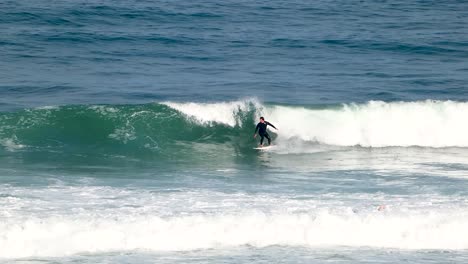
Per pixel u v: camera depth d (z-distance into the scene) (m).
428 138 119.44
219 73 144.50
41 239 68.56
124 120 112.38
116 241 69.19
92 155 104.06
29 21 175.38
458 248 70.31
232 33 177.12
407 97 131.62
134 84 133.88
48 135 108.31
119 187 86.00
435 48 170.62
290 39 173.88
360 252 68.75
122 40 165.38
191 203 79.25
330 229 72.62
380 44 173.00
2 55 149.25
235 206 78.38
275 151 112.12
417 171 99.38
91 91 128.12
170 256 66.94
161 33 172.75
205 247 69.38
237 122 117.12
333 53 164.75
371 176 95.69
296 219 73.69
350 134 118.50
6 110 115.94
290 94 131.00
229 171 98.31
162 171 96.88
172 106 115.62
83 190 83.81
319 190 86.56
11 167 95.25
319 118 119.00
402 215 75.06
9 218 72.12
